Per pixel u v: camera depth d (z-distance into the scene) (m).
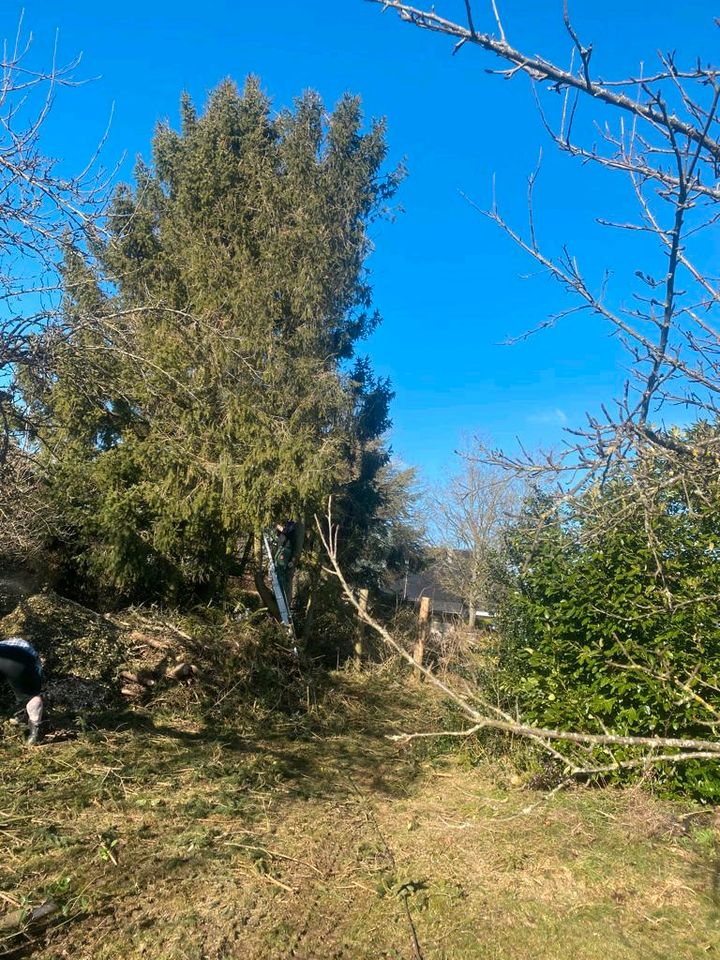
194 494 10.07
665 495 3.83
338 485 13.02
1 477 5.64
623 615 6.12
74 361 4.89
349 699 10.24
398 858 5.05
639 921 4.24
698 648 5.70
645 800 5.71
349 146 13.14
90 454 10.50
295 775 6.88
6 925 3.70
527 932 4.11
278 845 5.11
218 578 11.47
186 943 3.73
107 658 8.27
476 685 8.08
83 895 4.10
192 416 9.69
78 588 11.16
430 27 2.13
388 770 7.39
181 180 12.14
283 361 11.57
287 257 12.11
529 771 6.79
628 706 6.18
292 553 12.76
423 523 24.27
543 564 6.95
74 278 4.88
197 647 9.34
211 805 5.71
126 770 6.23
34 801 5.33
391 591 19.88
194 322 7.62
